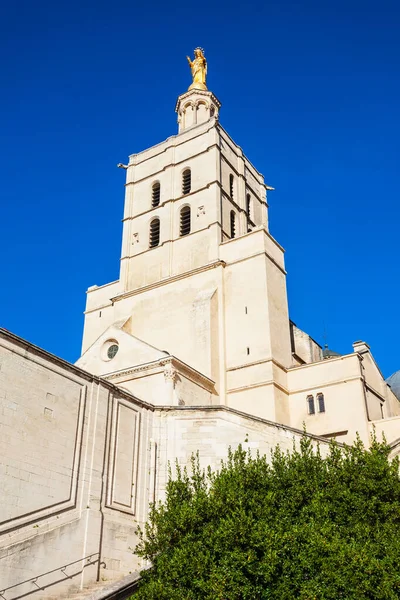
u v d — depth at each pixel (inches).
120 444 1142.3
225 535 792.3
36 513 957.2
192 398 1748.3
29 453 975.6
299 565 770.8
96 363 1888.5
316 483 902.4
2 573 872.9
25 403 994.1
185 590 776.3
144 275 2276.1
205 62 2970.0
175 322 2041.1
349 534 824.9
